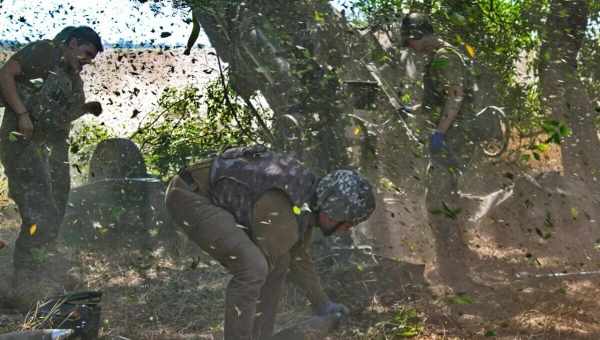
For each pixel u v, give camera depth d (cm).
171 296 473
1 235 620
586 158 716
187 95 771
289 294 451
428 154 536
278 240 326
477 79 537
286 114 537
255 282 326
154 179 629
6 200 742
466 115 514
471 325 423
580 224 598
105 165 655
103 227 593
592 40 769
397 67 623
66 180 523
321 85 533
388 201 597
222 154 344
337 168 538
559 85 723
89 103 520
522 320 429
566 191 621
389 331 409
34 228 398
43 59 487
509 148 690
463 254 508
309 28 548
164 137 744
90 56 510
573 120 723
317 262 483
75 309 383
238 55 575
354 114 595
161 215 615
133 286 495
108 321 423
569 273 520
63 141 518
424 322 425
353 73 587
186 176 343
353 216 329
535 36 765
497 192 647
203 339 399
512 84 773
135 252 580
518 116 702
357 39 595
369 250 507
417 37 525
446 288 485
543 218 614
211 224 328
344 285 459
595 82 774
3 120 489
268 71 551
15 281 477
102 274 519
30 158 486
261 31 556
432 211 444
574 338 403
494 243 603
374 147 586
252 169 329
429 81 529
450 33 627
